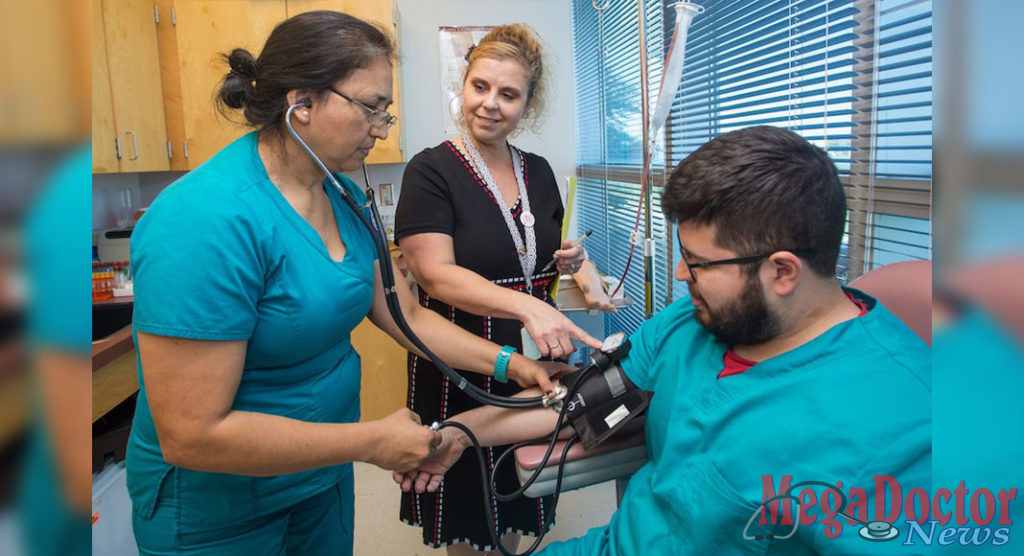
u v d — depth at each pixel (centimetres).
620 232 254
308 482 97
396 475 107
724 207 73
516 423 107
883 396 69
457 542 140
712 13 164
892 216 104
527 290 138
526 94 132
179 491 89
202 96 254
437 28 292
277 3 251
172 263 73
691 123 181
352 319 95
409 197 130
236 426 77
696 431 82
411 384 141
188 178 79
